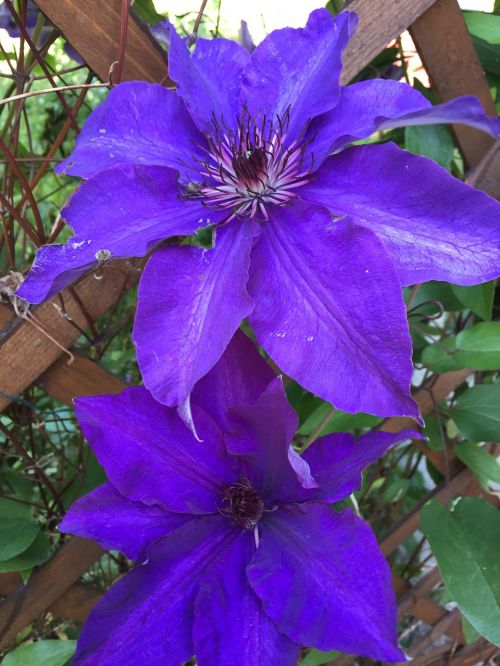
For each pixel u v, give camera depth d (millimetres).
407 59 331
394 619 211
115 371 424
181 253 208
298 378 190
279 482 237
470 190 196
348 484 233
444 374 349
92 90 431
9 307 280
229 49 247
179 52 231
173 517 245
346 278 193
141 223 212
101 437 236
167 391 192
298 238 205
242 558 238
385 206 206
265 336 197
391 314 185
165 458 241
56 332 288
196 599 229
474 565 319
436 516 335
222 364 241
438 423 354
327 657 350
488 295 309
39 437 423
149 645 229
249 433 236
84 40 248
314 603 219
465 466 398
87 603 386
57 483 391
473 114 190
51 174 457
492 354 302
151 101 233
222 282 199
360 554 220
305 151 224
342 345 188
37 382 308
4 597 370
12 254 289
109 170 214
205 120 233
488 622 306
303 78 234
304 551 227
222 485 246
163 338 198
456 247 197
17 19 249
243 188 220
